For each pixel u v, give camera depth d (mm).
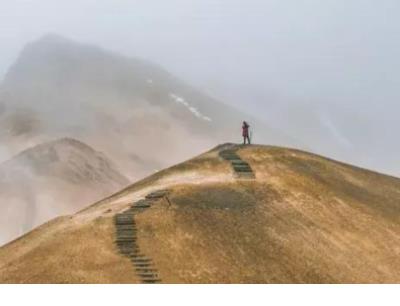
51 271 62125
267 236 73688
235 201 80875
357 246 75562
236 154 98250
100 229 71500
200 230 72500
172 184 86562
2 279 61250
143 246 67875
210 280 62719
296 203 82812
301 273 67438
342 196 87875
